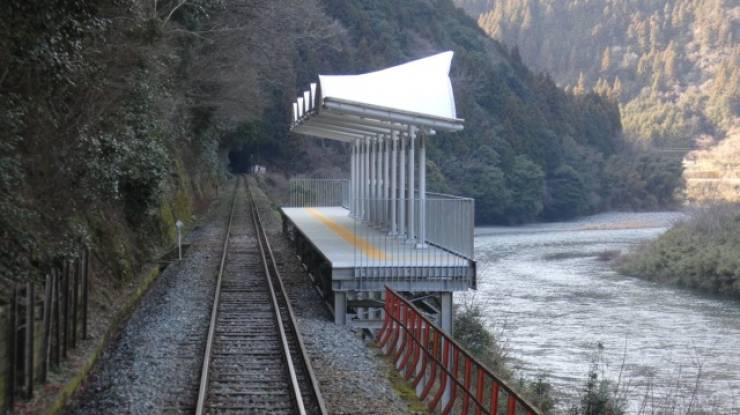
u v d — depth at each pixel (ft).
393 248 58.03
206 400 32.71
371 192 78.07
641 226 293.84
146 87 63.62
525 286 137.59
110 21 45.09
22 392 30.94
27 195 43.62
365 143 82.33
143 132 67.77
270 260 79.05
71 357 38.17
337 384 35.91
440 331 35.47
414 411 34.14
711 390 67.56
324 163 281.54
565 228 293.02
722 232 162.50
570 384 65.82
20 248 38.75
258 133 225.76
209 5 86.12
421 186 58.85
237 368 37.70
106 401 32.37
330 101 54.49
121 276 57.41
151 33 57.98
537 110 352.90
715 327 100.07
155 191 72.38
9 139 39.86
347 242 62.69
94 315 47.57
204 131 144.87
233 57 115.85
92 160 51.42
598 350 82.58
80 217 52.44
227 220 127.65
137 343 42.96
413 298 53.16
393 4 355.77
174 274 68.39
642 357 80.48
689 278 143.13
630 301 123.65
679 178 378.12
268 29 110.93
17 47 38.09
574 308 114.11
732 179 399.03
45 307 33.55
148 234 78.02
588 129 415.44
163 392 33.65
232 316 50.31
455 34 384.68
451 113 58.65
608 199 372.17
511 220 305.94
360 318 53.78
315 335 45.57
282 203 195.52
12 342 29.45
